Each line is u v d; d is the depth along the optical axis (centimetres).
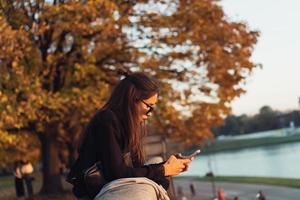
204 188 8869
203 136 2533
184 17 2383
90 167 255
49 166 2564
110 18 2128
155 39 2375
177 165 260
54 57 2170
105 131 257
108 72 2366
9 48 1917
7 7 2106
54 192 2527
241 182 9088
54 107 2028
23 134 2308
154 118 2327
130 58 2398
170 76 2386
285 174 13088
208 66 2452
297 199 6347
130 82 269
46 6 2036
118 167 251
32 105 1978
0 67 2067
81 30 2112
